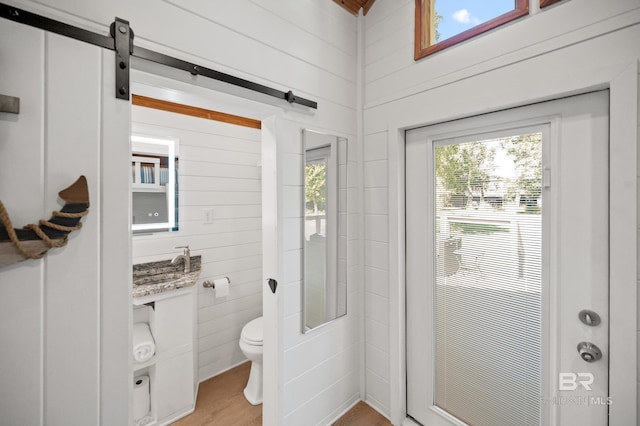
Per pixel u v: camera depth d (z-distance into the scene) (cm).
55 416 79
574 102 110
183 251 212
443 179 154
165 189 205
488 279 137
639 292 94
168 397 173
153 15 99
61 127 80
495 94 125
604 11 98
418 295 164
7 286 73
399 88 164
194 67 106
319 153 162
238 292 244
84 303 84
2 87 72
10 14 73
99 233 86
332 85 169
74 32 81
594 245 106
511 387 130
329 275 169
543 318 120
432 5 154
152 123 199
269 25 136
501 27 123
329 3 167
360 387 189
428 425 160
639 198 94
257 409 186
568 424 114
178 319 177
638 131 93
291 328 149
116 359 89
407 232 169
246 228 250
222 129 234
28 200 75
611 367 100
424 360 162
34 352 77
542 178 119
